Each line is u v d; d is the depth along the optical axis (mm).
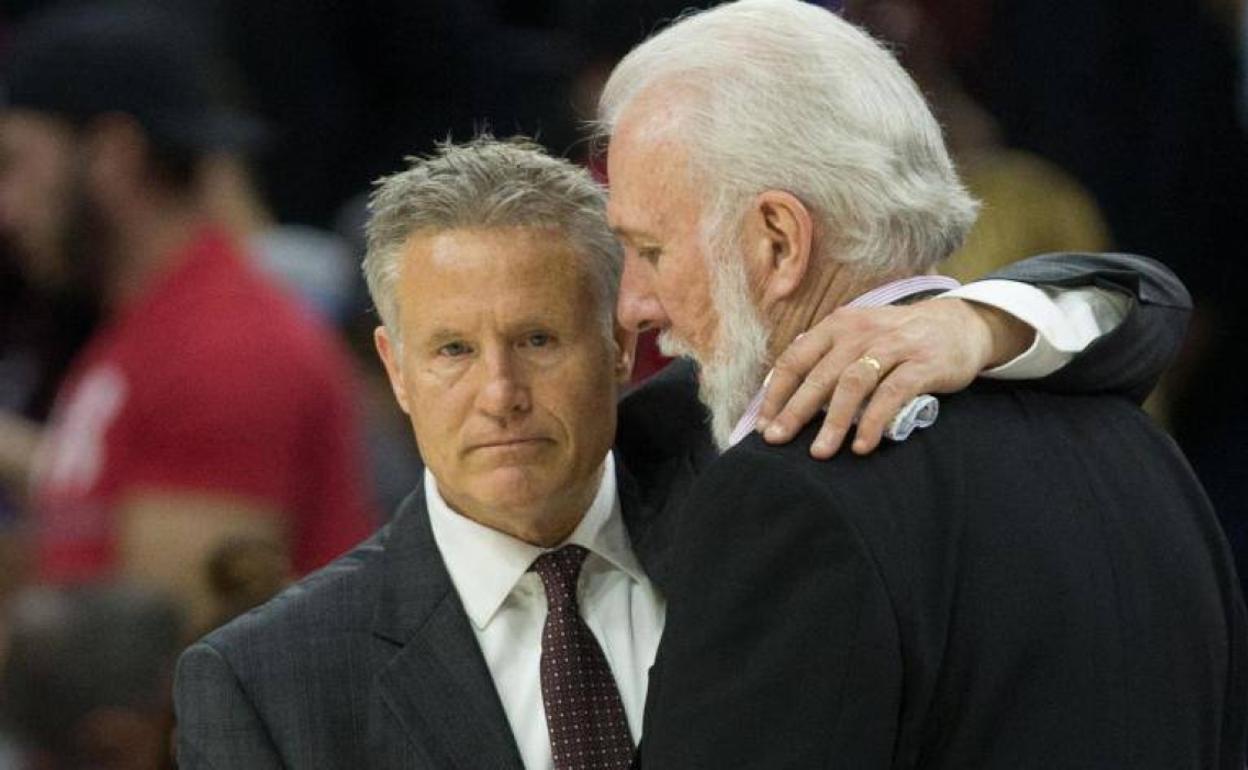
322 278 22875
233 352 17328
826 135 10180
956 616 9734
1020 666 9789
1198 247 24906
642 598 11312
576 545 11180
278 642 10875
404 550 11188
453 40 26891
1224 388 24625
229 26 26656
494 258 10688
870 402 9852
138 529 17156
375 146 27109
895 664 9531
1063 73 24594
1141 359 10711
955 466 9945
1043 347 10273
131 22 18344
